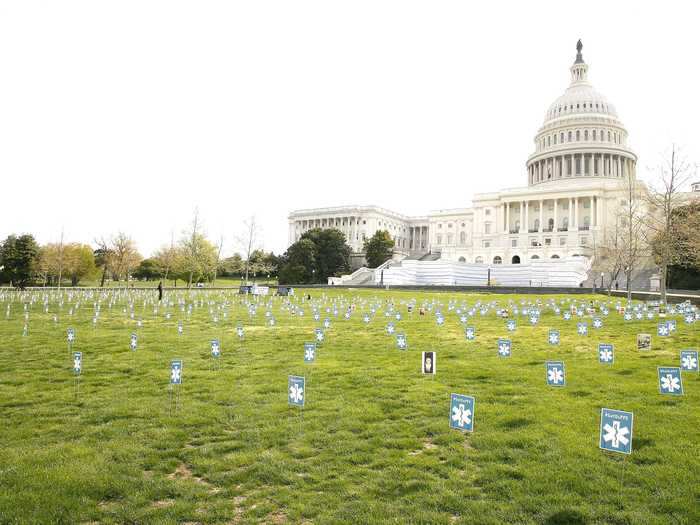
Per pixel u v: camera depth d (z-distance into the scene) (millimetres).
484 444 10273
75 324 31891
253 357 19984
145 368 17953
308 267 119812
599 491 8250
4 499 8219
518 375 16094
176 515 7801
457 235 155750
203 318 35969
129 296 54500
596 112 147000
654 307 39031
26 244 94250
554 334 21984
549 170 146375
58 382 16109
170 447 10539
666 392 13023
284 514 7816
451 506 7883
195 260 79125
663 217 52750
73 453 10086
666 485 8375
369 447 10281
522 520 7461
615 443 8344
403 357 19688
